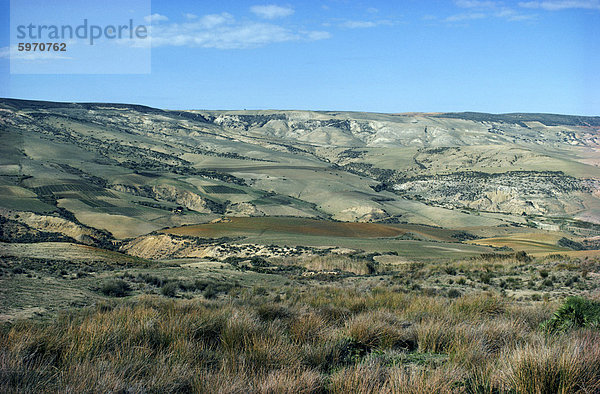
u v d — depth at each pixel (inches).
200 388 216.5
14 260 1233.4
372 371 231.8
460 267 1710.1
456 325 363.9
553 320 407.8
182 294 970.7
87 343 268.8
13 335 269.3
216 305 590.6
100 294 852.6
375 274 1860.2
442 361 292.4
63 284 890.7
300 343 324.8
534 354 238.4
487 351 299.9
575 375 223.0
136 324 321.7
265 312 422.6
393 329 360.8
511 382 228.2
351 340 334.6
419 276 1440.7
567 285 1043.9
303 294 877.8
